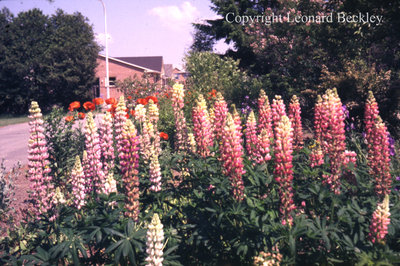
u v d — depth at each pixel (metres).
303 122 12.39
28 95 42.97
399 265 2.66
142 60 62.16
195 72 21.62
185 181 4.05
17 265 3.17
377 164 3.60
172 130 10.70
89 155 4.44
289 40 16.73
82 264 3.23
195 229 3.45
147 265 2.85
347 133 7.11
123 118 5.12
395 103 11.00
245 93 16.31
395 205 3.25
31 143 4.50
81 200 3.99
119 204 3.72
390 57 12.87
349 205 3.13
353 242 2.93
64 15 46.06
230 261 3.36
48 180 4.59
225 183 3.44
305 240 3.38
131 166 3.60
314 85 13.18
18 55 42.22
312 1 15.23
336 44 12.61
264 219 3.00
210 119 5.95
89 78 45.34
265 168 3.63
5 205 5.63
